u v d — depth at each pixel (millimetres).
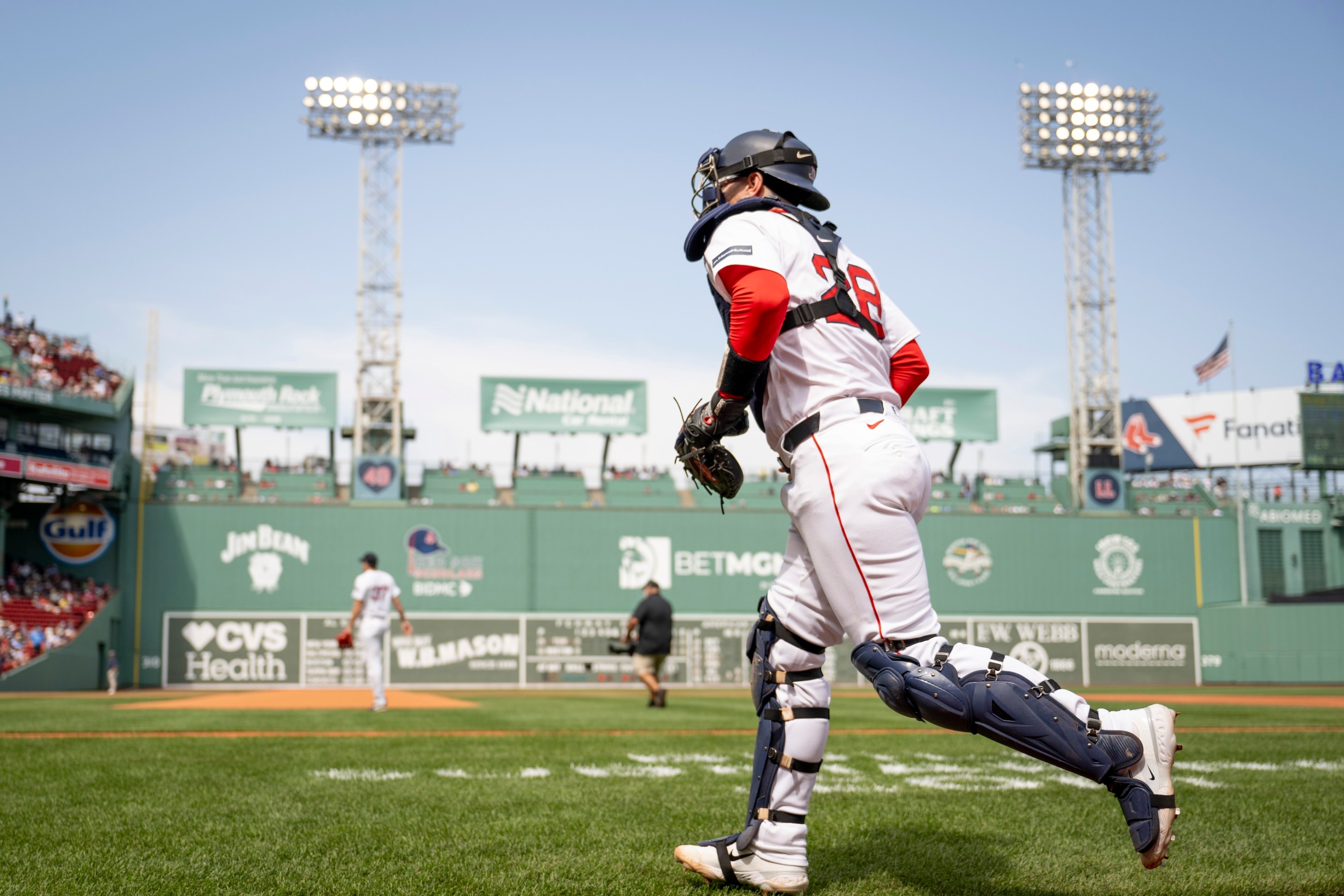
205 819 3867
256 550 31109
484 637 31906
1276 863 3217
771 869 2768
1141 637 34781
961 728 2412
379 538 31797
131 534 30609
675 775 5473
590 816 3994
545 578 32531
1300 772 5766
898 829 3805
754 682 2926
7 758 5914
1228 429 41719
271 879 2881
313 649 30969
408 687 31250
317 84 35656
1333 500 36719
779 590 2850
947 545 34438
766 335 2553
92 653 28344
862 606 2564
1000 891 2840
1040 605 34531
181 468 33188
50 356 31250
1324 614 34594
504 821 3871
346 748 6746
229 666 30531
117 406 30547
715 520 33469
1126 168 39219
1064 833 3723
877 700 17922
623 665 32406
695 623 32875
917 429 37906
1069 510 37156
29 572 29641
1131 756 2260
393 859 3172
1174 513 36781
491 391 36219
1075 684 34250
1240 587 35531
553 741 7512
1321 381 41688
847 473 2584
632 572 32906
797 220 2830
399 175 35781
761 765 2832
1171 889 2863
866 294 2855
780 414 2754
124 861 3092
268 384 34938
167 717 10055
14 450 28406
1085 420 37750
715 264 2660
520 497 35250
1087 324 38281
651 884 2871
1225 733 9055
